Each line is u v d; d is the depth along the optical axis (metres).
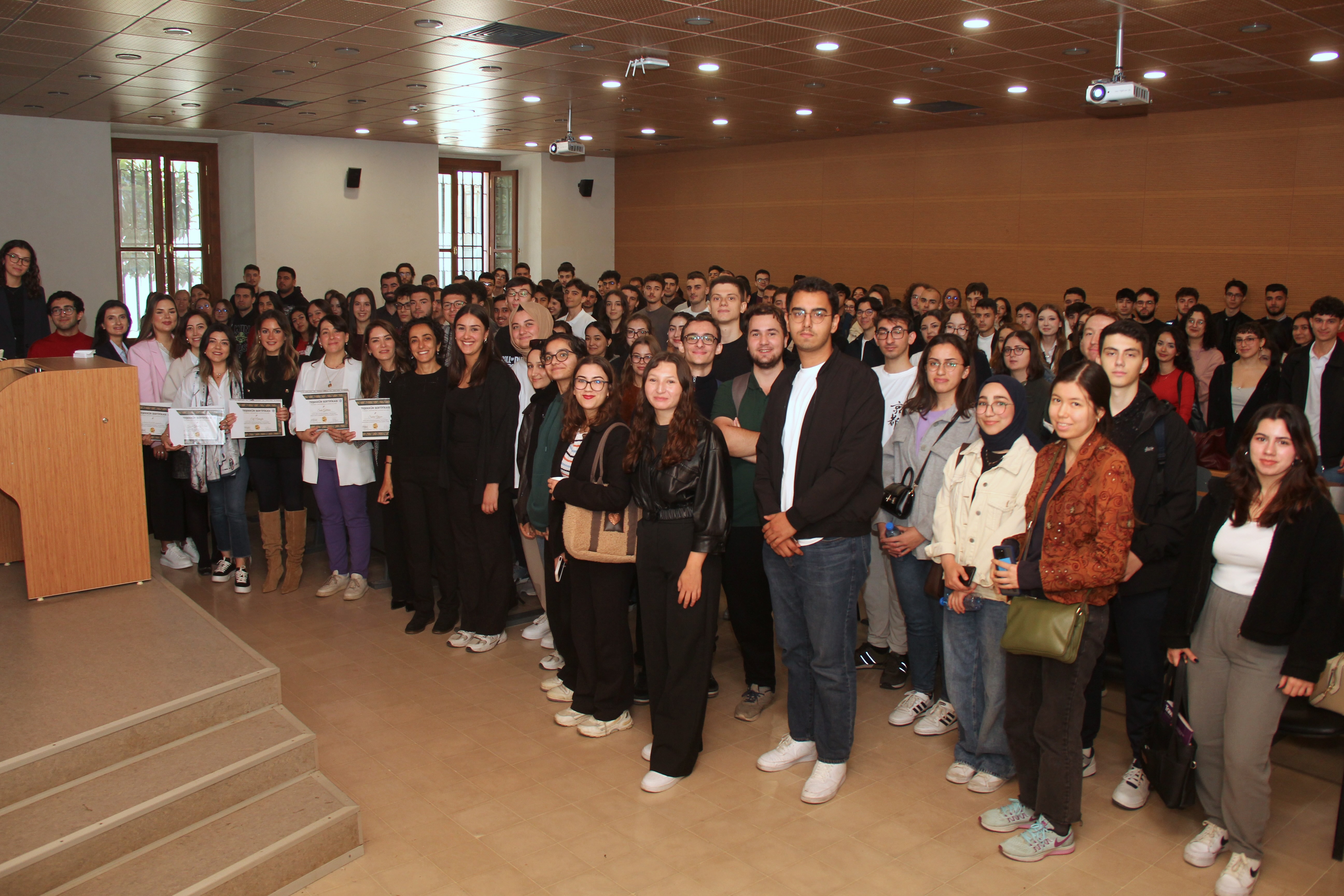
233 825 2.78
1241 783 2.77
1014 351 4.44
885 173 13.20
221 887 2.56
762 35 7.00
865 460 3.15
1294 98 9.20
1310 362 5.77
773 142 14.25
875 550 4.34
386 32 7.08
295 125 12.52
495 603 4.65
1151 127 10.52
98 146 12.18
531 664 4.53
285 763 2.96
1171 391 6.21
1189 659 2.95
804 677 3.49
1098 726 3.44
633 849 3.00
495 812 3.21
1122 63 7.28
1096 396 2.79
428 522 4.91
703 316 4.16
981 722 3.40
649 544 3.36
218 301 14.35
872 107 10.53
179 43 7.51
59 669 3.07
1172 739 2.98
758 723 3.94
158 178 13.68
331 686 4.23
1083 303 7.90
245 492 5.52
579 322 8.30
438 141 14.41
